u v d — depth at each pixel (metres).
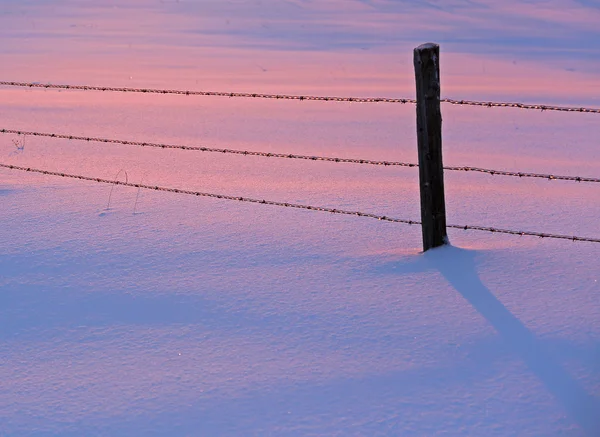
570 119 14.09
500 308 4.30
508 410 3.30
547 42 32.06
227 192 7.64
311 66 23.75
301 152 10.89
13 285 4.97
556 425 3.18
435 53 5.00
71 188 7.67
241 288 4.78
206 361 3.85
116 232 6.03
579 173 9.27
